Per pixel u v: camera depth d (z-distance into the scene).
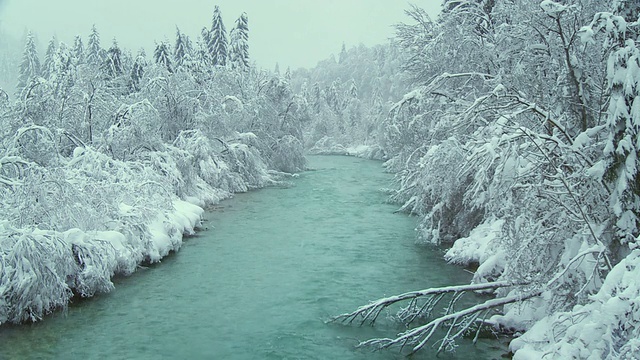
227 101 40.03
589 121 12.34
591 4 12.51
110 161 19.39
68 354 10.35
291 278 15.26
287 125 48.16
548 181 10.28
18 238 12.17
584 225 9.98
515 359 9.14
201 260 17.25
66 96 24.17
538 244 10.14
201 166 31.33
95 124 25.66
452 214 18.62
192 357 10.24
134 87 39.44
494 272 13.38
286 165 45.38
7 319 11.72
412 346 10.61
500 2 15.95
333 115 90.31
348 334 11.27
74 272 13.27
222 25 61.81
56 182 14.59
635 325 7.23
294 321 12.03
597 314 7.64
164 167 24.97
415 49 23.83
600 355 7.36
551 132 11.48
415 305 11.52
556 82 12.87
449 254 16.88
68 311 12.62
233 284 14.75
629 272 7.67
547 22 12.86
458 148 16.56
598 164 9.76
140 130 24.84
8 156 15.77
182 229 20.44
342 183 38.50
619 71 9.13
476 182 12.66
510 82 14.10
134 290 14.21
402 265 16.45
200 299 13.53
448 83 21.03
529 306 10.74
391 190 29.64
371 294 13.82
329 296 13.70
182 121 34.00
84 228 15.19
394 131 24.58
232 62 56.41
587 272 9.48
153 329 11.60
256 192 33.91
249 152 36.62
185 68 37.25
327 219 24.19
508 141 10.72
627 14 10.58
